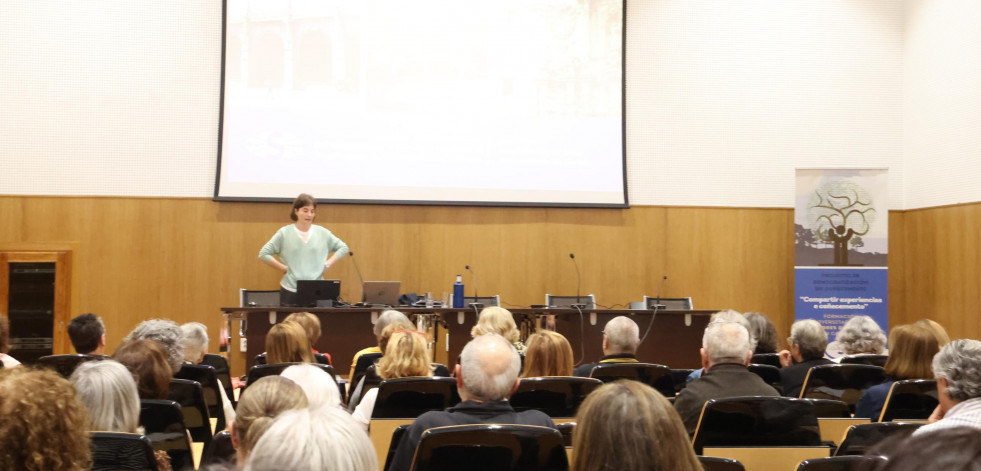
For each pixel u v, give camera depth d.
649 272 9.82
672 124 9.91
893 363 3.83
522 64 9.66
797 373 4.39
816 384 4.09
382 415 3.46
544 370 4.06
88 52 9.08
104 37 9.11
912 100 10.01
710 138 9.95
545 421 2.82
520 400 3.45
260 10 9.27
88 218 9.05
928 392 3.48
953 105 9.20
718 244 9.93
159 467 2.42
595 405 1.67
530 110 9.66
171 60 9.20
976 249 8.84
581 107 9.71
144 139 9.14
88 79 9.08
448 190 9.52
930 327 3.95
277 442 1.23
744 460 3.06
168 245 9.13
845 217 9.36
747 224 9.97
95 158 9.07
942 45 9.40
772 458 3.06
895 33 10.18
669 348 8.07
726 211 9.95
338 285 7.56
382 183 9.42
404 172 9.46
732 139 9.98
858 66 10.14
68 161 9.04
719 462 2.31
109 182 9.09
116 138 9.10
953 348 2.89
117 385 2.56
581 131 9.71
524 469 2.36
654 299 8.38
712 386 3.43
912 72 10.01
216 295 9.16
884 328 9.31
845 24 10.12
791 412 3.07
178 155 9.18
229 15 9.22
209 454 2.60
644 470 1.59
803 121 10.06
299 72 9.32
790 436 3.08
